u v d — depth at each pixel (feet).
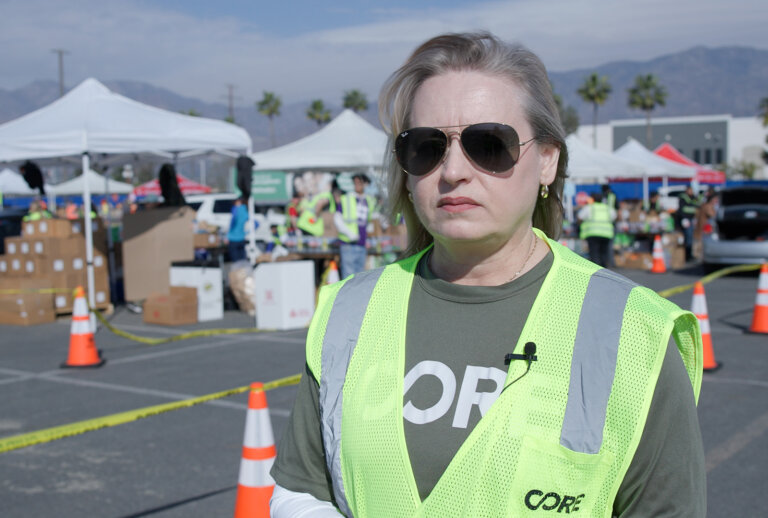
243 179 40.45
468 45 4.89
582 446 4.03
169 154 44.86
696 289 23.47
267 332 32.68
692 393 4.17
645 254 56.54
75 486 14.79
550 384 4.17
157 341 30.19
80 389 22.66
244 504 10.28
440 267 5.00
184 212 40.06
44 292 35.68
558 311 4.37
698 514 4.05
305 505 4.92
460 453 4.19
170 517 13.29
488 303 4.59
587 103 257.55
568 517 4.05
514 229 4.68
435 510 4.21
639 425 3.99
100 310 38.14
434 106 4.75
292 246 42.16
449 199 4.62
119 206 75.61
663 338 4.07
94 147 33.96
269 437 10.43
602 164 63.87
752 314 34.17
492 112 4.65
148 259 38.81
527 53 4.90
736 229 51.47
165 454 16.57
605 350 4.15
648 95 255.09
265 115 260.21
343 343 4.95
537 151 4.88
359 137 47.73
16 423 19.15
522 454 4.08
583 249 58.39
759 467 15.03
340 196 39.93
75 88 36.35
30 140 33.96
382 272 5.26
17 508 13.76
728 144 296.92
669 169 76.07
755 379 22.11
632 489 4.12
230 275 38.73
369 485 4.50
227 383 23.03
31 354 28.32
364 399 4.64
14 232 57.06
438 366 4.50
